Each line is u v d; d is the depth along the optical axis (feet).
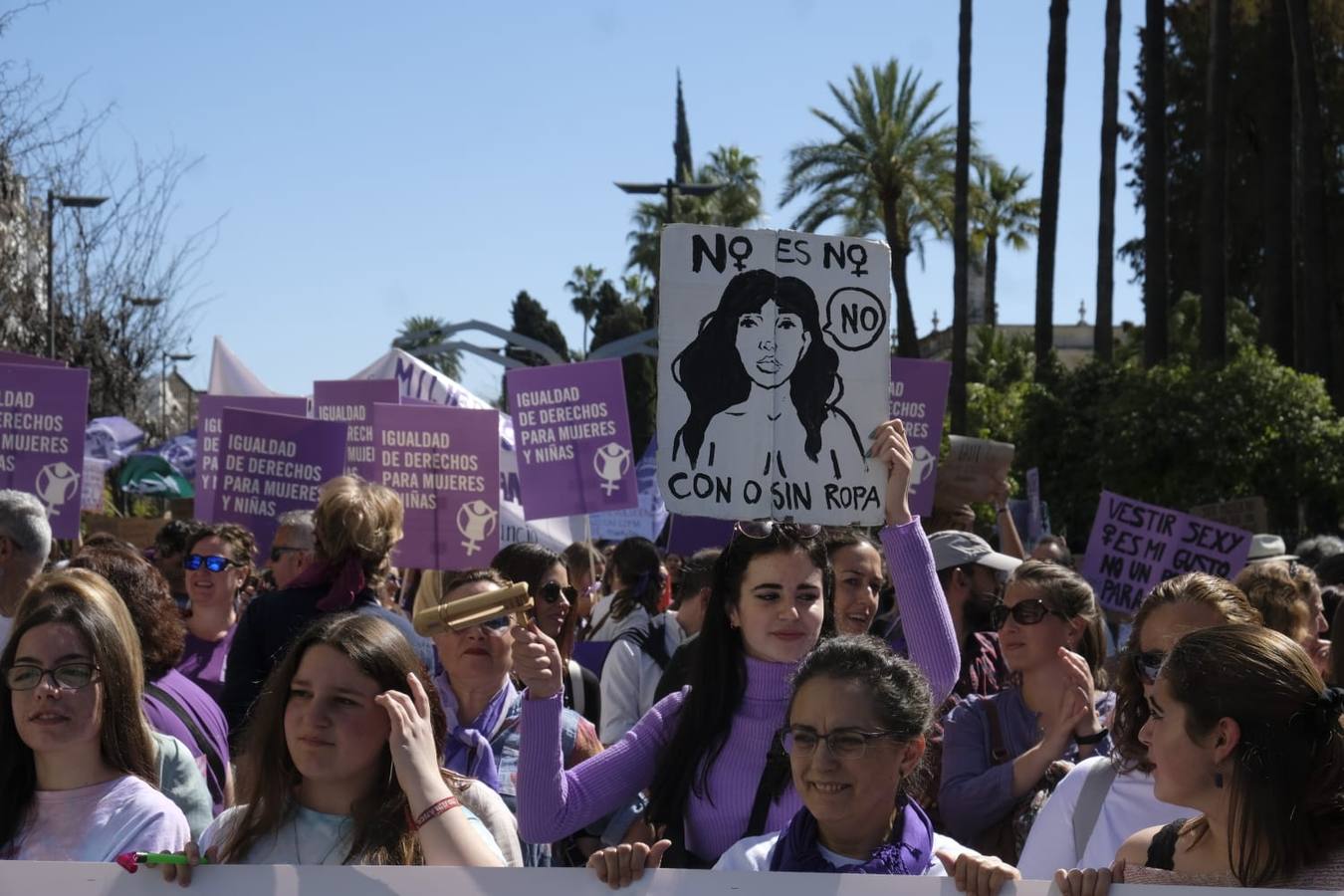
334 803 10.90
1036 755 13.91
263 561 27.32
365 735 10.74
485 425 26.94
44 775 11.41
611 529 40.57
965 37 101.60
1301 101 76.43
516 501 36.96
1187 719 9.68
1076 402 80.43
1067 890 9.25
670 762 12.02
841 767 10.05
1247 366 72.18
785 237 13.60
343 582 17.42
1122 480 74.54
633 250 192.44
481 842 10.21
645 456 41.27
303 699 10.73
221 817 11.19
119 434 73.05
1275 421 70.69
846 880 9.43
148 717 14.42
